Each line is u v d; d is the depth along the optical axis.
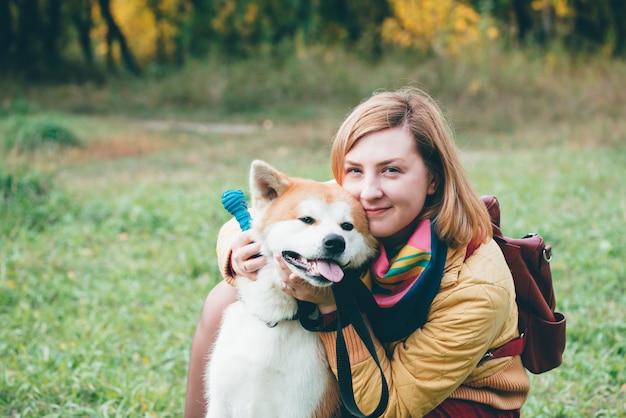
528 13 20.86
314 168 10.14
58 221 7.27
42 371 3.95
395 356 2.50
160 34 24.64
